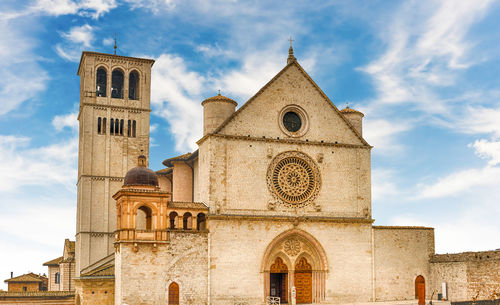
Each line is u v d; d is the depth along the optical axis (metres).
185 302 65.56
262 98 73.94
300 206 73.25
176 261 66.00
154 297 64.44
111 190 99.94
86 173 98.88
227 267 68.06
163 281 65.06
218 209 68.94
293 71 76.38
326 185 75.12
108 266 76.00
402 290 75.81
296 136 74.69
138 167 70.06
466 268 71.38
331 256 73.31
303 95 76.25
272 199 72.06
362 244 75.06
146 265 64.75
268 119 73.69
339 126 77.31
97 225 98.12
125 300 63.38
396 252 76.50
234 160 71.00
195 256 66.88
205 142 72.06
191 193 91.25
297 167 74.19
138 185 67.44
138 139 103.31
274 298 73.81
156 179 70.00
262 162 72.31
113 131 102.06
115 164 100.94
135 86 107.44
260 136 72.88
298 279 72.88
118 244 65.81
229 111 73.44
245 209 70.50
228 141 71.12
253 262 69.44
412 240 77.56
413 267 76.94
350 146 77.19
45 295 88.75
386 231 76.56
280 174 73.06
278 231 71.19
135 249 64.38
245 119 72.50
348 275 73.62
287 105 75.06
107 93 102.69
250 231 69.88
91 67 102.31
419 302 70.31
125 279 63.75
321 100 77.06
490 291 67.31
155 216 65.94
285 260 72.44
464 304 59.69
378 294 74.56
